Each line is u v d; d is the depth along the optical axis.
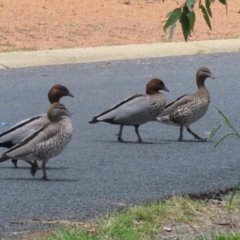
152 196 10.70
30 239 8.85
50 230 9.22
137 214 9.58
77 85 19.23
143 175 11.86
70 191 10.94
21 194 10.79
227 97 18.12
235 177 11.76
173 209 9.85
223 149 13.70
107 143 14.09
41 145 11.23
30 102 17.34
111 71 20.89
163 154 13.29
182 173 11.98
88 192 10.89
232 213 9.91
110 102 17.53
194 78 20.30
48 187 11.16
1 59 21.09
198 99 14.42
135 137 14.67
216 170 12.19
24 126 12.02
